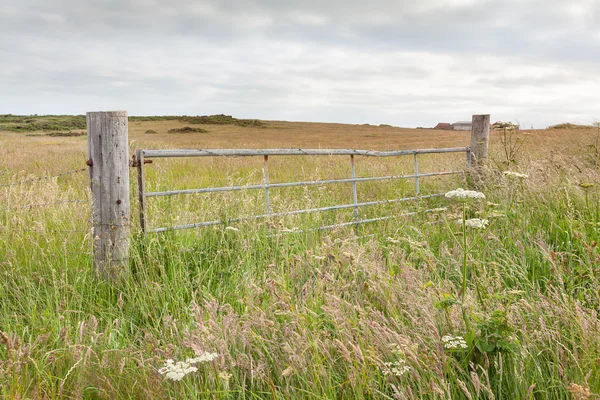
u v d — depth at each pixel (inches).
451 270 184.9
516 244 192.7
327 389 107.3
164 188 335.9
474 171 325.1
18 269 177.6
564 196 243.0
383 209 292.7
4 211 235.6
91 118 183.2
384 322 130.2
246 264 190.9
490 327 112.7
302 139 2292.1
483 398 106.3
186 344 121.4
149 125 3892.7
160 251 193.5
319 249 199.2
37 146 1084.5
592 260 172.6
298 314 123.4
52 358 120.2
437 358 108.5
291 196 329.4
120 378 116.0
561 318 127.7
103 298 176.2
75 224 234.4
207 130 3351.4
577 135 490.6
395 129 3860.7
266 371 117.7
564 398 106.7
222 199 235.9
